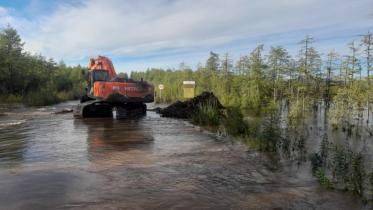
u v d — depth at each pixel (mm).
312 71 22938
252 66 29031
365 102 15484
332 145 9523
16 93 42125
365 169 7156
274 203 5352
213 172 7047
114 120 16453
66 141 10484
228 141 10492
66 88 63719
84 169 7211
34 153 8750
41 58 57500
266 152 8945
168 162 7844
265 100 25594
